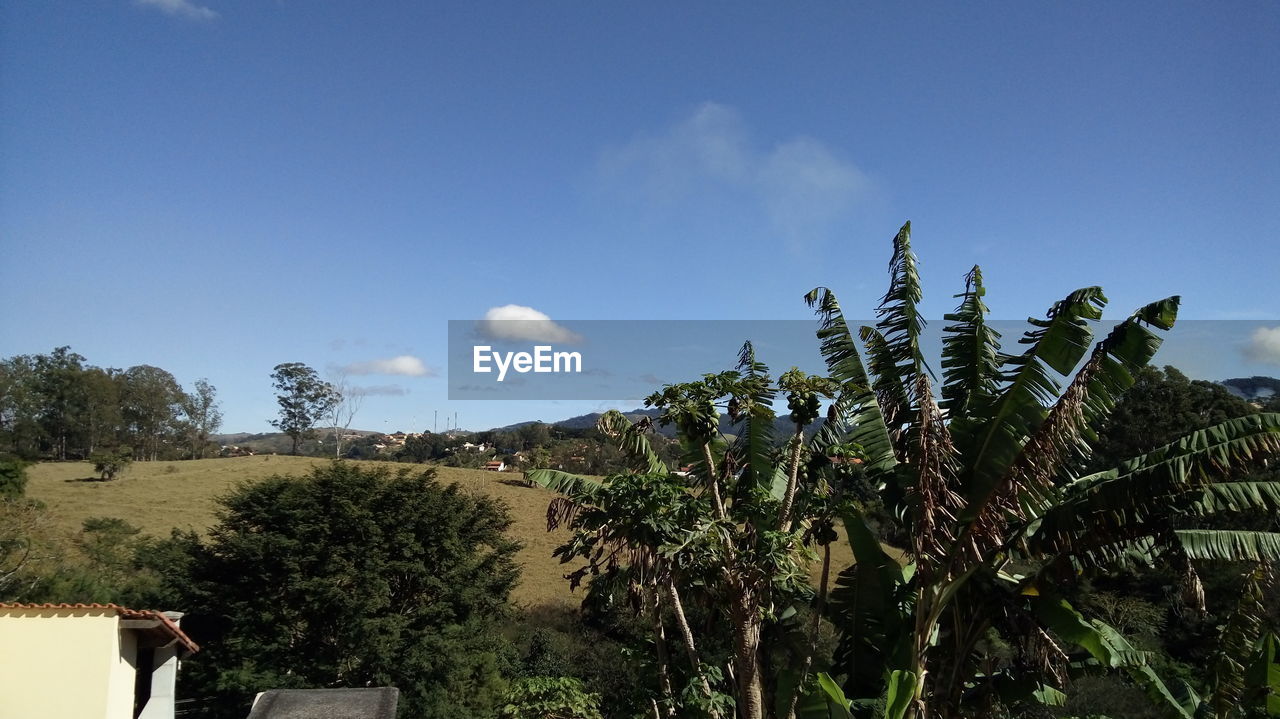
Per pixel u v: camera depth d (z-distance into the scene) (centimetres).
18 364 6381
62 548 2592
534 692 1709
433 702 2009
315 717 791
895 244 961
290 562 2022
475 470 6003
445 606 2183
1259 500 721
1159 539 740
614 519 900
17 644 1162
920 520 777
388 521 2216
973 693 940
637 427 1091
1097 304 775
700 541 898
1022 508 787
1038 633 821
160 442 7738
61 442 6706
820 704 951
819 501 1045
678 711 1082
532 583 3478
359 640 2030
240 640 1986
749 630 944
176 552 2289
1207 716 925
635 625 2077
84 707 1166
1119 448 2645
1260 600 948
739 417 1007
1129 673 834
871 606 1038
